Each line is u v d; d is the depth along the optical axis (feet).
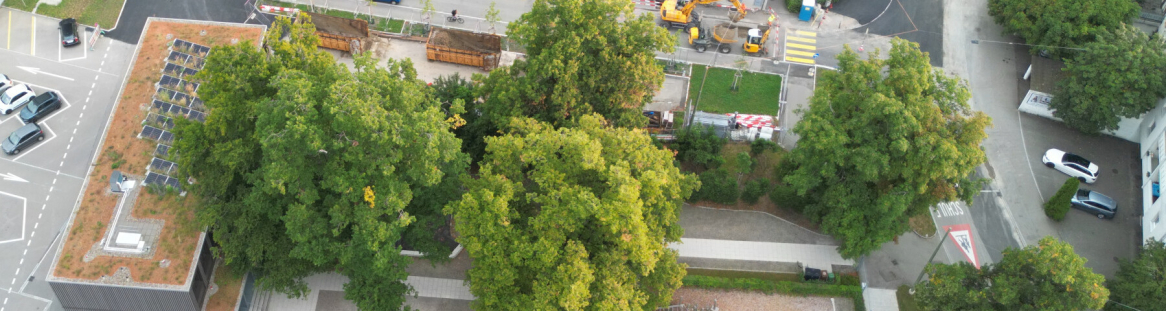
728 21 296.71
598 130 189.57
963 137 194.29
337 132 170.71
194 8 288.71
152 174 206.39
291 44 197.47
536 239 181.78
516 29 212.02
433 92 204.13
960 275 193.16
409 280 221.66
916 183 202.80
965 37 293.43
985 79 279.08
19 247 221.87
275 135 162.61
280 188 167.32
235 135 190.60
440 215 214.07
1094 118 242.37
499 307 182.29
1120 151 256.73
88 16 281.13
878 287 226.17
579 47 201.46
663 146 247.29
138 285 189.98
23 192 233.55
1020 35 290.56
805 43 292.61
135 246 194.39
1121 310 195.83
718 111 266.98
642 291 186.60
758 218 238.48
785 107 269.85
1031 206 244.63
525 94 211.20
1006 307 189.06
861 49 290.56
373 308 196.34
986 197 246.27
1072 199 241.35
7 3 281.54
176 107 223.30
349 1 296.92
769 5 306.76
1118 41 238.27
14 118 249.55
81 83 261.85
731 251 231.30
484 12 297.33
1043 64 266.16
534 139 183.42
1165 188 223.51
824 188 220.23
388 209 178.19
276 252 198.08
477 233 176.76
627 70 206.18
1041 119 266.16
